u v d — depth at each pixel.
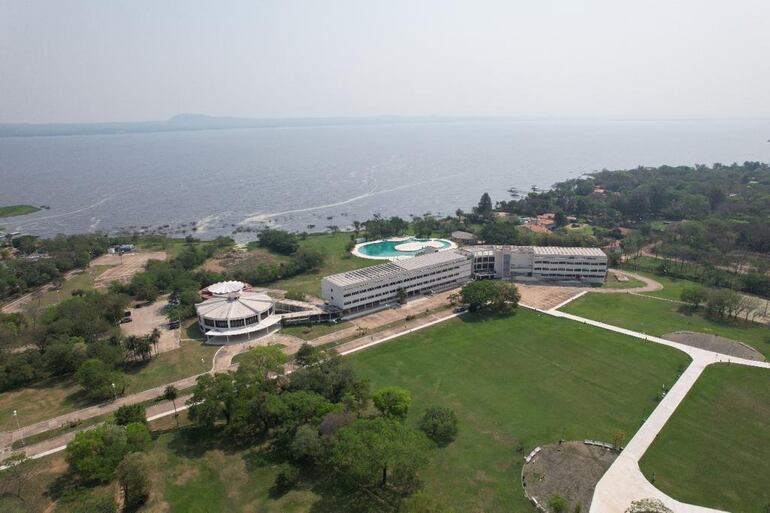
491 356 168.75
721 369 156.38
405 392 130.25
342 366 142.38
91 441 108.50
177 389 151.50
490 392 146.12
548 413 135.12
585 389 147.12
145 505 100.62
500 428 128.38
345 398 129.62
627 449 119.50
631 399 141.38
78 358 159.50
